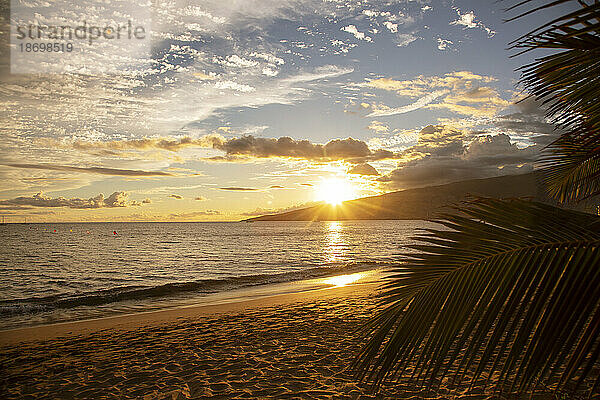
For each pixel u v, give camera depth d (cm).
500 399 443
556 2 115
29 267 3253
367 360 165
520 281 133
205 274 2712
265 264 3262
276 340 811
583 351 115
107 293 1778
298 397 520
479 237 146
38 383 623
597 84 151
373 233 10150
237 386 571
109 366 694
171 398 540
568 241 132
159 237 8475
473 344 136
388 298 162
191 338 868
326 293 1466
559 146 297
